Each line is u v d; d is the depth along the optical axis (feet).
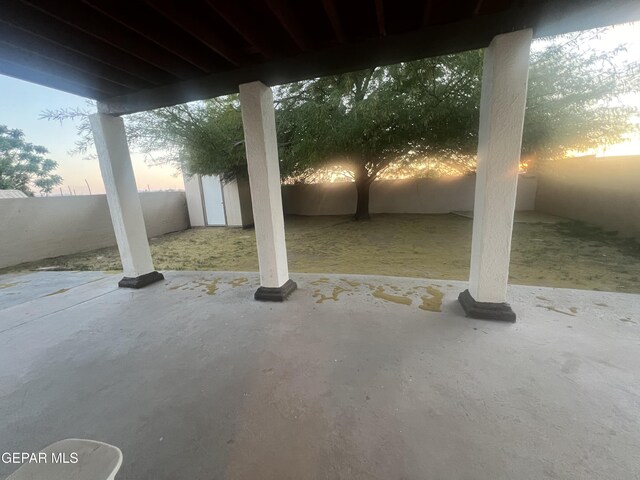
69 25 6.40
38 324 8.75
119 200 10.93
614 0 5.63
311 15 6.49
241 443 4.30
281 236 9.72
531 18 6.08
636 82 14.42
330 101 19.10
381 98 17.85
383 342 6.74
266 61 8.04
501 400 4.84
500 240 7.24
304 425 4.56
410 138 19.97
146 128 19.95
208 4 5.63
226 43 7.21
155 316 8.92
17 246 18.37
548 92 15.79
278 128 22.24
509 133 6.68
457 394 5.03
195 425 4.69
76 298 10.77
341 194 35.55
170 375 6.03
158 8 5.36
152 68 8.55
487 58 6.81
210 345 7.09
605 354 5.90
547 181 27.45
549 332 6.79
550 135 17.25
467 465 3.78
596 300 8.28
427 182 32.58
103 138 10.44
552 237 18.60
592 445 3.97
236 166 26.78
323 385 5.44
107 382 5.93
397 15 6.63
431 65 15.48
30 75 8.21
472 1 6.16
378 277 11.18
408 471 3.74
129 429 4.69
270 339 7.18
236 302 9.58
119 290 11.42
